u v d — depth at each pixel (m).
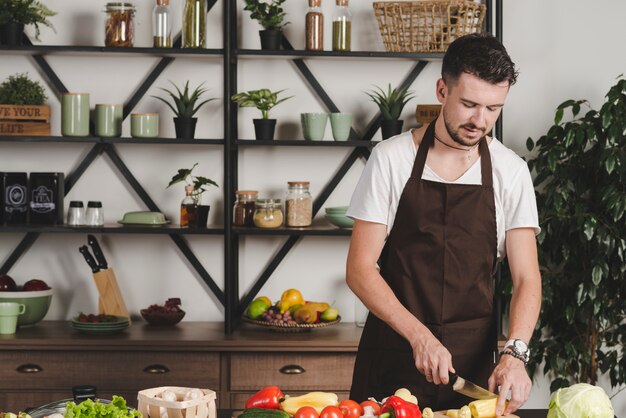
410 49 3.54
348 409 1.76
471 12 3.50
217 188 3.82
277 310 3.60
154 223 3.61
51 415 1.64
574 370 3.70
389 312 2.14
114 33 3.55
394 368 2.31
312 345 3.36
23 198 3.62
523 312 2.17
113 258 3.83
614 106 3.42
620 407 3.78
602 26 3.78
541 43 3.78
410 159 2.27
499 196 2.28
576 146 3.58
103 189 3.82
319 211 3.82
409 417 1.73
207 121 3.80
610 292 3.56
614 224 3.47
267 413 1.73
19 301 3.56
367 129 3.80
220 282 3.85
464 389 1.99
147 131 3.57
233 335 3.48
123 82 3.79
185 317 3.85
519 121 3.80
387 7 3.50
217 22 3.79
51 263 3.82
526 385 1.94
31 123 3.56
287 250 3.80
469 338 2.33
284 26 3.79
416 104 3.79
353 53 3.50
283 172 3.81
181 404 1.71
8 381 3.39
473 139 2.07
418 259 2.29
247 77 3.79
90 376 3.38
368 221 2.27
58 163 3.80
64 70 3.78
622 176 3.34
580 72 3.79
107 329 3.47
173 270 3.84
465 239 2.28
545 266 3.62
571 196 3.59
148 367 3.38
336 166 3.82
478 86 1.98
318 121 3.55
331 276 3.83
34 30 3.76
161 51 3.51
